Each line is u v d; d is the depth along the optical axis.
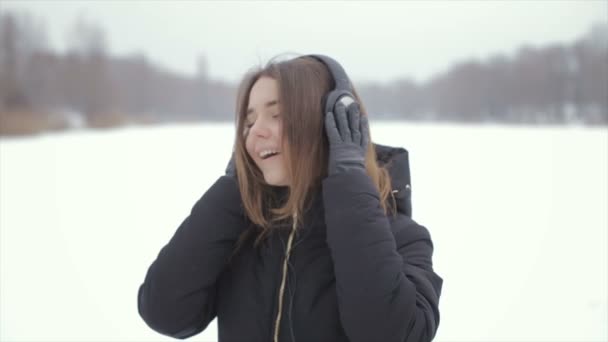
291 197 1.23
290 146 1.22
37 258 4.61
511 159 12.38
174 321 1.29
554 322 3.22
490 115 59.31
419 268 1.30
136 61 66.19
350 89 1.30
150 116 66.12
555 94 50.62
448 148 15.32
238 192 1.31
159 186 8.76
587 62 48.59
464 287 3.88
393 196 1.36
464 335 3.10
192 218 1.30
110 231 5.61
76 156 14.04
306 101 1.24
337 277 1.17
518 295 3.70
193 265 1.26
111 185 8.84
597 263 4.38
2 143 18.89
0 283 3.95
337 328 1.24
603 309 3.38
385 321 1.13
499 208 6.70
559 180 9.03
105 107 46.62
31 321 3.27
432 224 5.84
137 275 4.16
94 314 3.40
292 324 1.25
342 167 1.22
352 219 1.17
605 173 9.85
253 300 1.29
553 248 4.85
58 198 7.59
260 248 1.34
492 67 62.91
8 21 39.69
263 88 1.27
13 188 8.46
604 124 40.16
